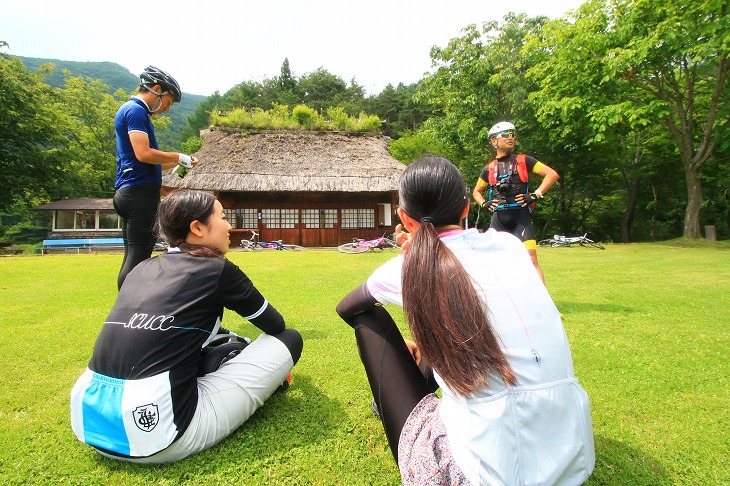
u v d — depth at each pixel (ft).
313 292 16.02
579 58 42.88
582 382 7.38
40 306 13.47
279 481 4.77
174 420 4.87
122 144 8.82
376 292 4.39
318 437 5.65
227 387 5.49
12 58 69.15
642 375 7.67
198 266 5.47
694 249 36.09
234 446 5.41
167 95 9.23
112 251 61.41
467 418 3.26
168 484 4.69
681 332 10.31
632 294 15.31
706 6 35.81
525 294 3.50
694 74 41.73
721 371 7.84
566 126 46.65
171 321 5.01
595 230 74.79
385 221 58.29
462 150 65.00
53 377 7.70
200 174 47.55
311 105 159.63
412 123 137.59
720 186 61.46
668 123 44.47
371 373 4.54
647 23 40.06
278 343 6.02
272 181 48.55
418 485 3.37
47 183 74.13
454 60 57.21
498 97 57.31
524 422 3.17
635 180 64.54
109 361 4.91
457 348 3.21
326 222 53.21
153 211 9.02
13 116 66.44
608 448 5.32
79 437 5.04
